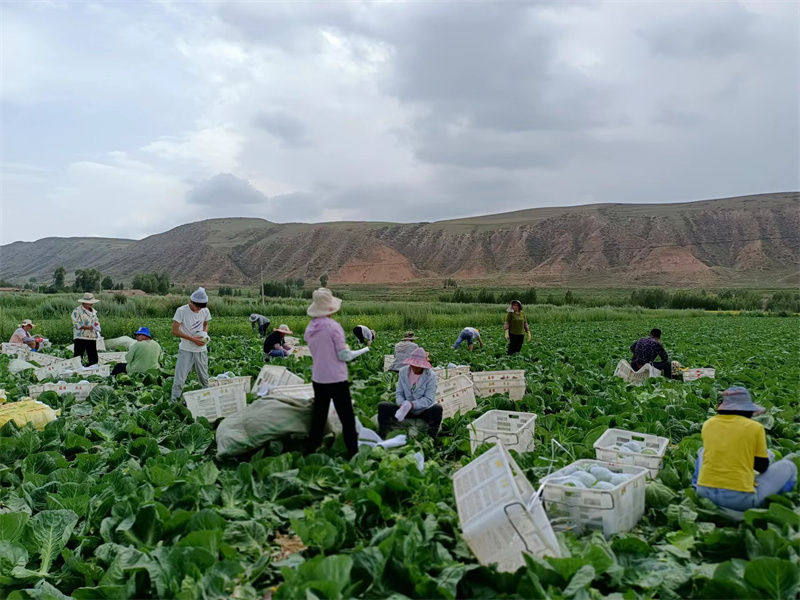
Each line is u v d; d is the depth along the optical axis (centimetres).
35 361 1611
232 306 4459
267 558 458
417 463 663
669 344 2484
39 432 846
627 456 637
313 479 611
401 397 847
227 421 763
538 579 395
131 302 4056
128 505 532
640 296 9269
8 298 4125
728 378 1366
